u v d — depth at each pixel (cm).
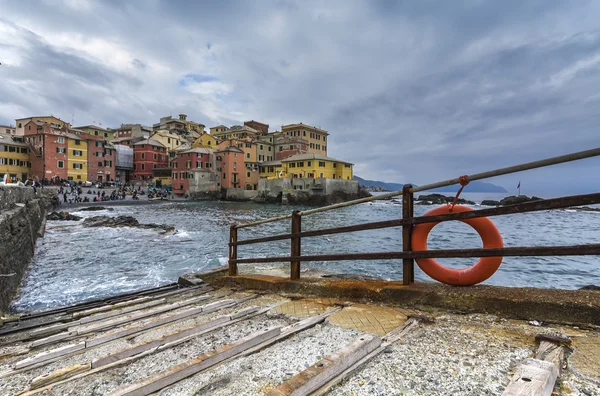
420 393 196
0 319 655
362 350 246
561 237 2628
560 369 208
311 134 9125
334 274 927
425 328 311
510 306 324
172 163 7619
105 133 8856
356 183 6944
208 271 920
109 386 237
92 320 536
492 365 224
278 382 218
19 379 278
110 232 2442
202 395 206
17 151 6262
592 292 310
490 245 369
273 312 426
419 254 386
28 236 1445
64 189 5997
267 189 6719
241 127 9944
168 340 327
